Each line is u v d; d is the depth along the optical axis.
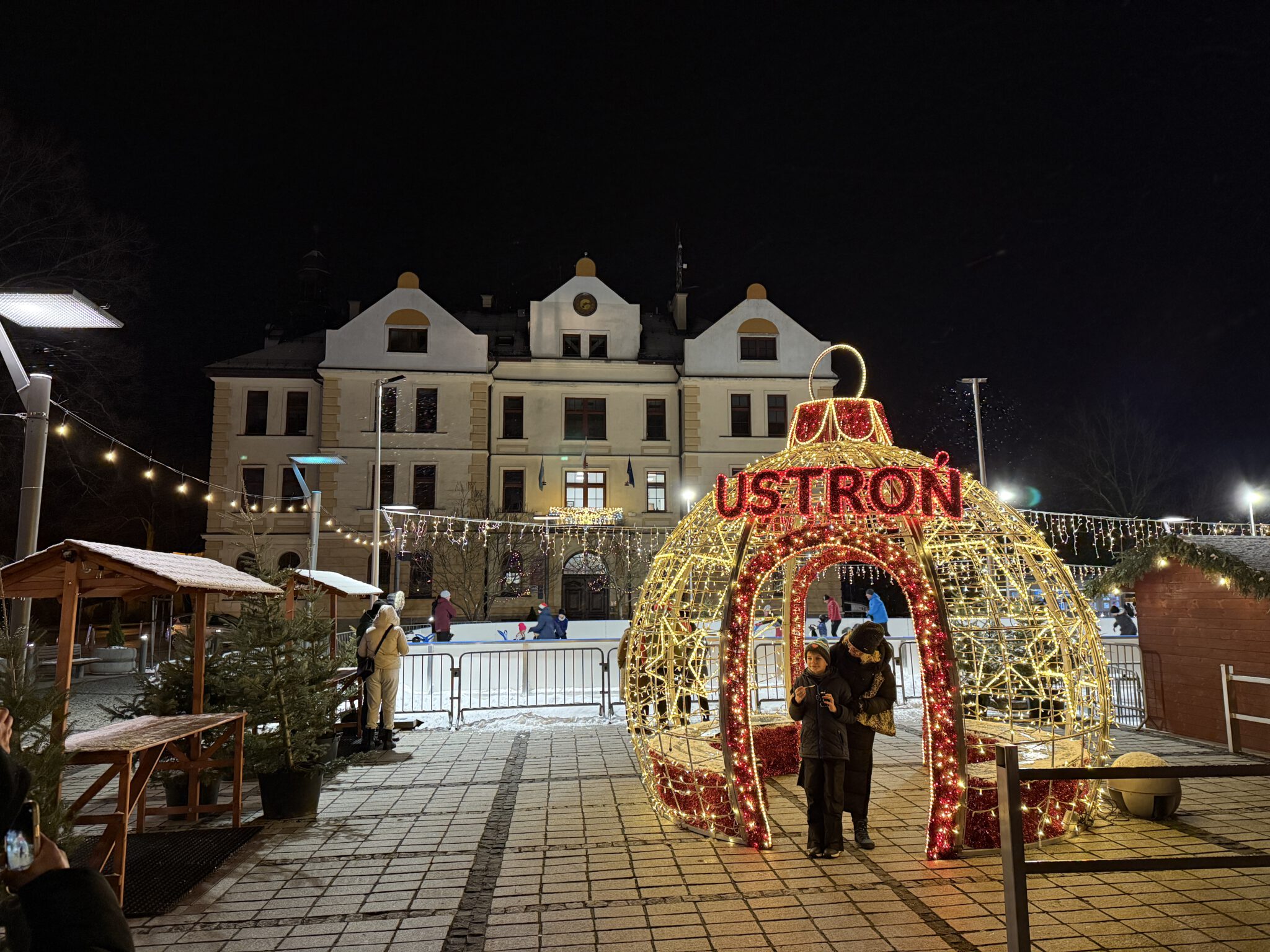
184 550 42.69
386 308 32.22
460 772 8.91
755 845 6.12
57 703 4.28
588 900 5.16
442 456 31.81
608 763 9.21
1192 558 9.57
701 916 4.86
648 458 33.19
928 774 8.36
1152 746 9.62
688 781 6.70
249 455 31.42
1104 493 37.00
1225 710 9.38
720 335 33.59
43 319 8.48
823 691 5.98
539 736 11.05
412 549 30.77
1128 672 12.48
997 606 7.75
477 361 32.31
